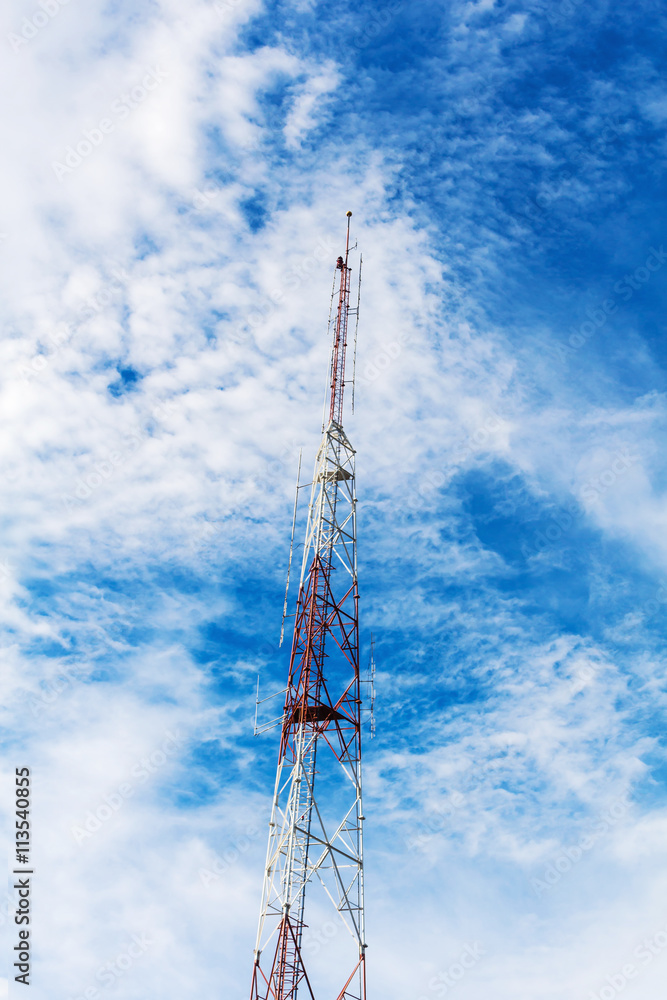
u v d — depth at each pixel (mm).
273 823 65125
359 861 63500
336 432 80062
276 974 58906
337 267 86625
